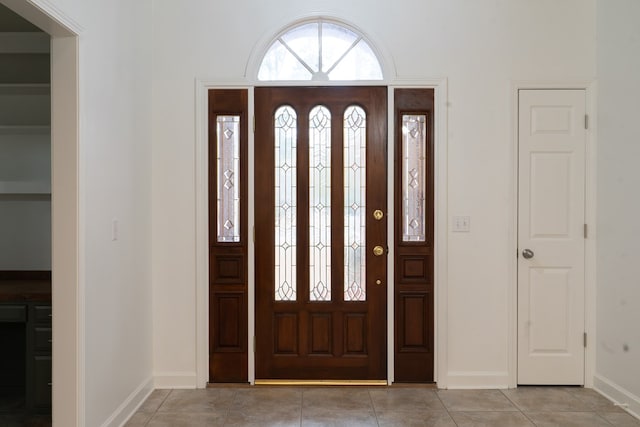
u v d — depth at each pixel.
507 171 3.24
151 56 3.23
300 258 3.31
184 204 3.27
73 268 2.21
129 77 2.84
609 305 3.07
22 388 3.15
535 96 3.24
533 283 3.25
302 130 3.30
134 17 2.92
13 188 3.46
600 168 3.18
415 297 3.29
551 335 3.25
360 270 3.32
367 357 3.30
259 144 3.30
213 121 3.29
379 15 3.26
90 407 2.33
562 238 3.25
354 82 3.28
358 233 3.32
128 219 2.82
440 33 3.24
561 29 3.23
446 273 3.24
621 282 2.96
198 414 2.84
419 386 3.25
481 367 3.25
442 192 3.23
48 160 3.47
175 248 3.27
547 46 3.24
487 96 3.24
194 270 3.27
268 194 3.31
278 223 3.32
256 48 3.26
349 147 3.31
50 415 2.76
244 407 2.93
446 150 3.24
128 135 2.82
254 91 3.29
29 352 2.73
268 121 3.30
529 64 3.24
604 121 3.14
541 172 3.25
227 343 3.30
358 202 3.32
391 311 3.27
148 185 3.18
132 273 2.89
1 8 2.97
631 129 2.88
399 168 3.28
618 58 3.00
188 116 3.27
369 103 3.28
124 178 2.76
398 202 3.28
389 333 3.27
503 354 3.25
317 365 3.31
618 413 2.84
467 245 3.25
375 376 3.30
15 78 3.46
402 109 3.26
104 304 2.49
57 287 2.21
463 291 3.25
